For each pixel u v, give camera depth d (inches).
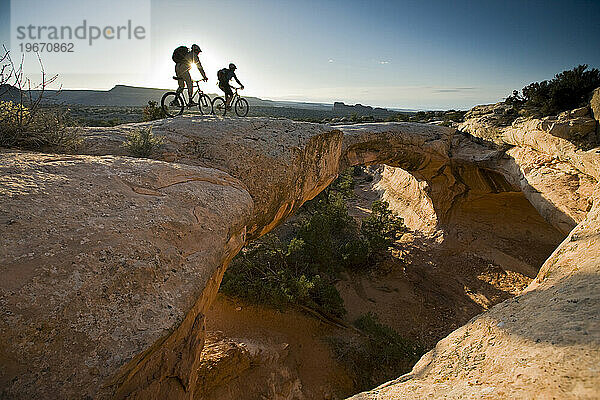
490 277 573.6
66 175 153.3
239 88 475.5
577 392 71.1
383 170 1364.4
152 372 115.0
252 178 277.9
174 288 122.6
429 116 1277.1
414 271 629.0
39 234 110.6
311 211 881.5
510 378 88.2
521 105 626.8
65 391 85.0
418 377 119.3
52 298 95.8
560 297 123.6
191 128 302.5
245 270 490.0
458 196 709.9
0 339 84.0
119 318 103.3
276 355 368.5
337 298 470.9
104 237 120.9
